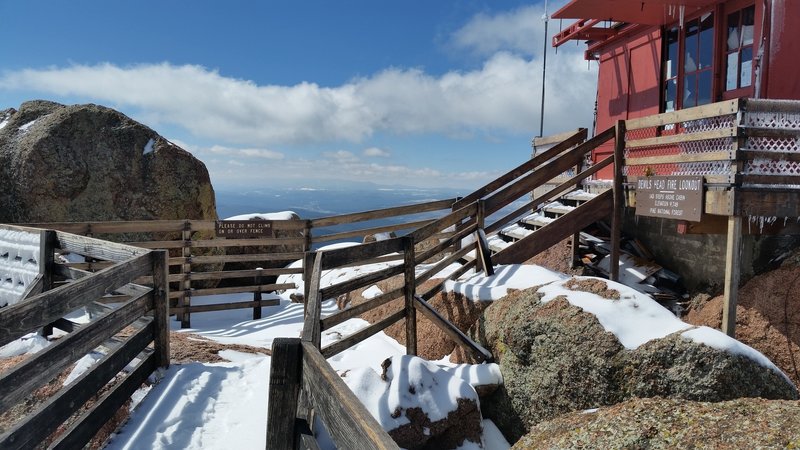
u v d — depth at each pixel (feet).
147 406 13.94
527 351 16.34
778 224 19.49
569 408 15.01
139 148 36.47
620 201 24.56
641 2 25.91
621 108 33.88
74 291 11.73
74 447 11.21
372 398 14.12
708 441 9.46
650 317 15.19
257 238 29.35
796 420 9.47
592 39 35.78
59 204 34.27
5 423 13.57
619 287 16.48
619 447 10.11
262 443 12.15
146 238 34.86
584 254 28.37
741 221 17.85
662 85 30.07
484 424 16.71
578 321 15.31
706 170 19.20
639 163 22.95
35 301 10.43
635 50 32.40
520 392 16.34
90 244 18.40
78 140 35.29
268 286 29.76
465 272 24.91
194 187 37.58
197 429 12.93
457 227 27.91
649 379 13.67
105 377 12.67
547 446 11.25
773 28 22.50
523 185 24.14
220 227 28.45
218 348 19.31
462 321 20.84
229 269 38.34
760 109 17.35
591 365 14.56
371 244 18.20
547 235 24.06
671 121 20.85
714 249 23.38
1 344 9.53
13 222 34.35
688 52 28.07
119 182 35.55
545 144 34.01
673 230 25.84
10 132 36.52
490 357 18.13
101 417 12.41
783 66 22.49
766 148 17.87
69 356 10.93
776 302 20.13
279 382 8.54
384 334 24.02
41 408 10.12
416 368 14.76
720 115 18.13
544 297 17.19
